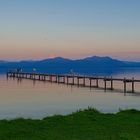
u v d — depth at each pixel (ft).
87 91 236.84
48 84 327.06
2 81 388.98
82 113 78.89
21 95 205.16
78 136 57.21
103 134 58.90
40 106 145.07
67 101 167.63
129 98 183.21
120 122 70.38
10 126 66.08
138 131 61.72
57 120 72.54
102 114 80.07
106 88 266.98
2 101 167.94
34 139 55.01
